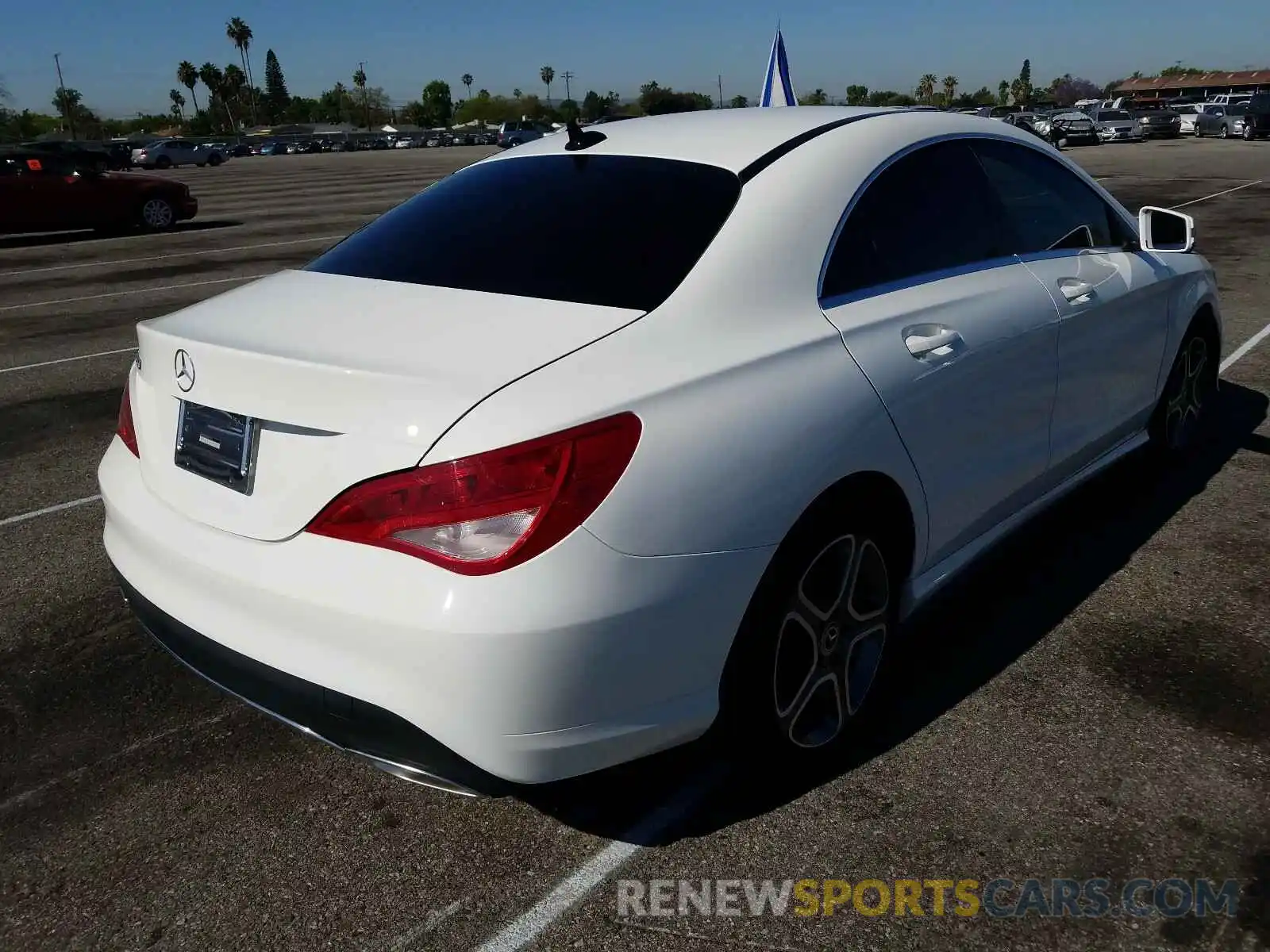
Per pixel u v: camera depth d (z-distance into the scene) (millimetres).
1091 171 23844
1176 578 3816
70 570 4184
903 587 2994
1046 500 3732
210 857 2527
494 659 2041
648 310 2449
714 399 2322
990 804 2633
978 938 2234
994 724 2957
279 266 13039
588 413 2129
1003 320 3180
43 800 2742
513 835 2584
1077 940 2221
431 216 3111
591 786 2732
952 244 3221
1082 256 3828
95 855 2537
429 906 2359
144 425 2703
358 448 2145
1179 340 4504
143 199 17453
